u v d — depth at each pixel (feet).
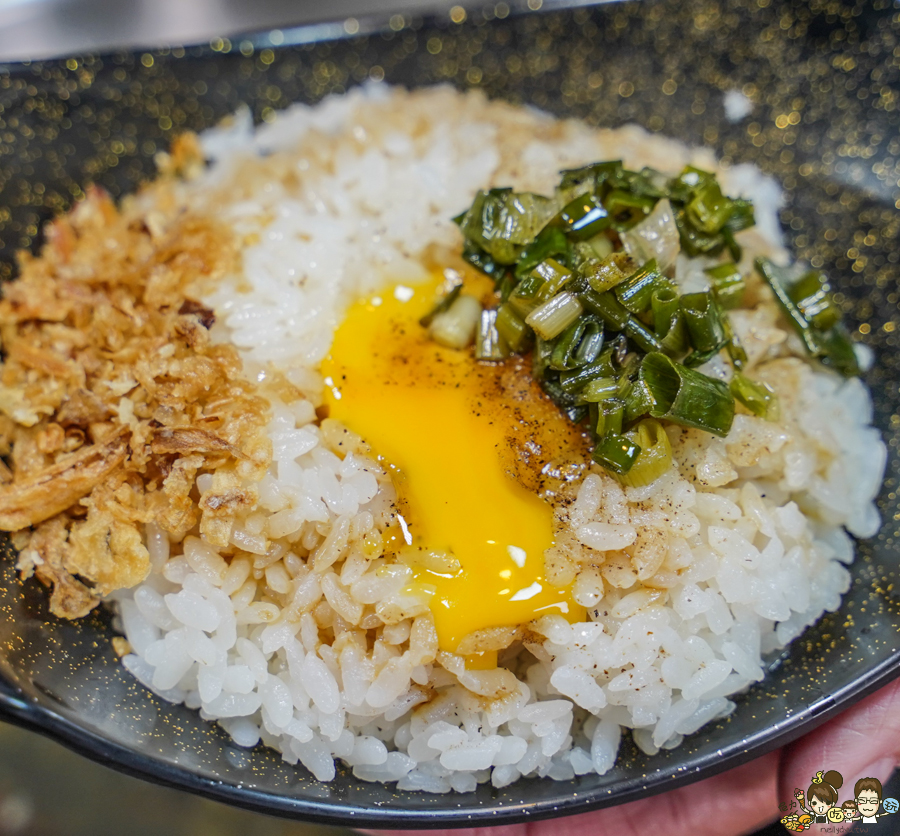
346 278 0.57
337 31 0.66
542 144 0.64
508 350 0.55
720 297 0.56
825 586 0.54
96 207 0.64
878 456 0.57
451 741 0.49
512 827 0.55
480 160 0.61
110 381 0.54
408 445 0.53
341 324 0.56
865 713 0.52
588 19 0.65
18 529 0.52
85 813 0.60
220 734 0.51
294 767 0.51
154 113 0.66
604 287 0.51
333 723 0.50
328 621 0.51
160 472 0.52
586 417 0.53
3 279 0.61
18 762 0.60
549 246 0.53
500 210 0.56
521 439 0.52
